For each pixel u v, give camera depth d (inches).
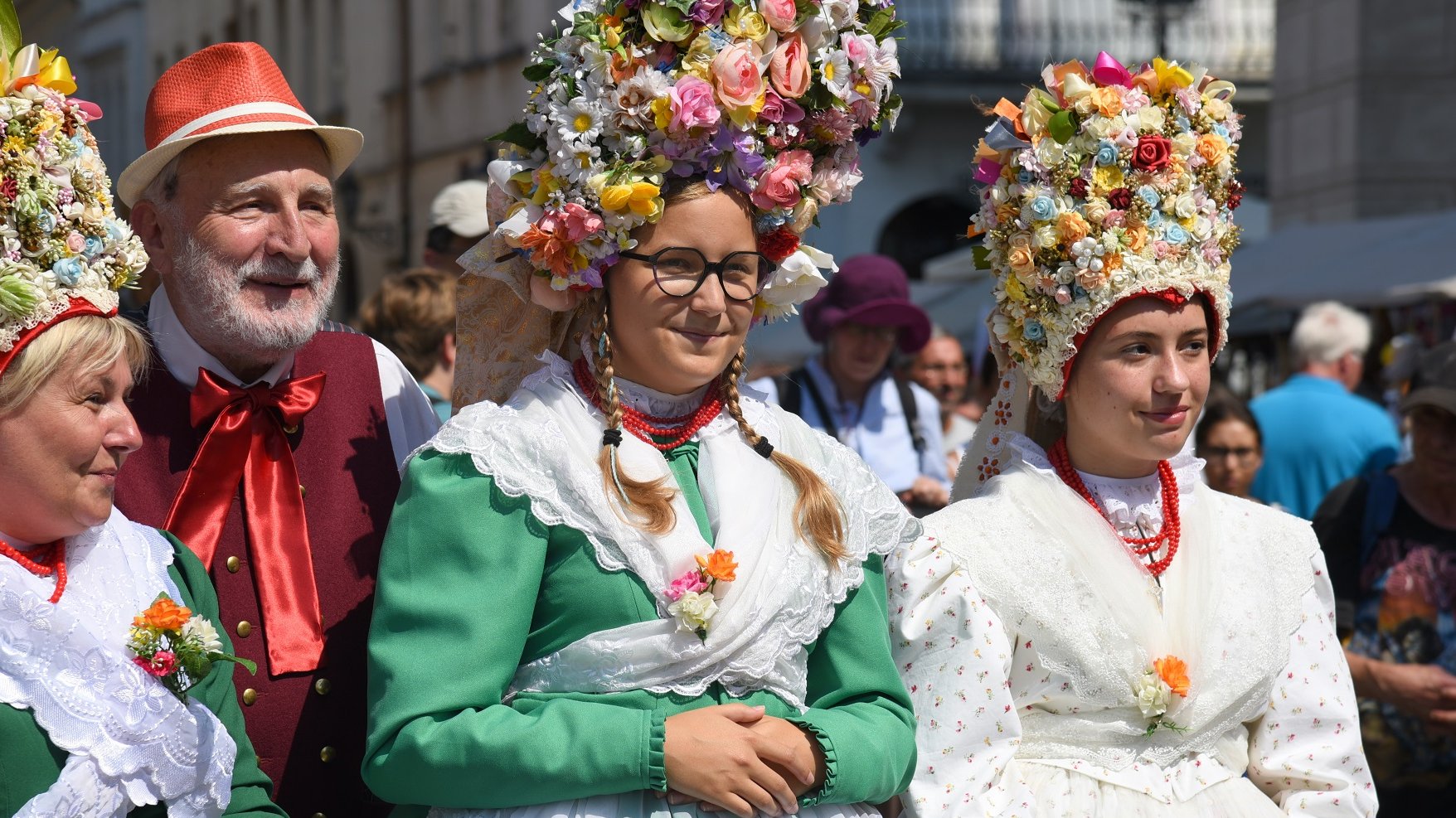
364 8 720.3
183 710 86.5
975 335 398.6
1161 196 113.5
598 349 101.4
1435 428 162.4
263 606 103.7
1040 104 114.3
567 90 98.7
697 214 98.7
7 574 84.7
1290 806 115.9
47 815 81.4
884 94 105.5
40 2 983.0
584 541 96.4
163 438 104.6
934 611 110.7
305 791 103.3
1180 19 540.4
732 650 95.7
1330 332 241.8
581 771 90.7
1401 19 410.6
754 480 101.8
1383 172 412.2
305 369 112.0
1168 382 112.6
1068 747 111.3
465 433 97.1
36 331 84.7
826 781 94.9
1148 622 112.4
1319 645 119.6
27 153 86.0
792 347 437.7
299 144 103.3
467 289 107.6
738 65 97.2
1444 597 162.4
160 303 107.4
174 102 103.4
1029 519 114.5
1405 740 161.3
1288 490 231.9
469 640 93.0
